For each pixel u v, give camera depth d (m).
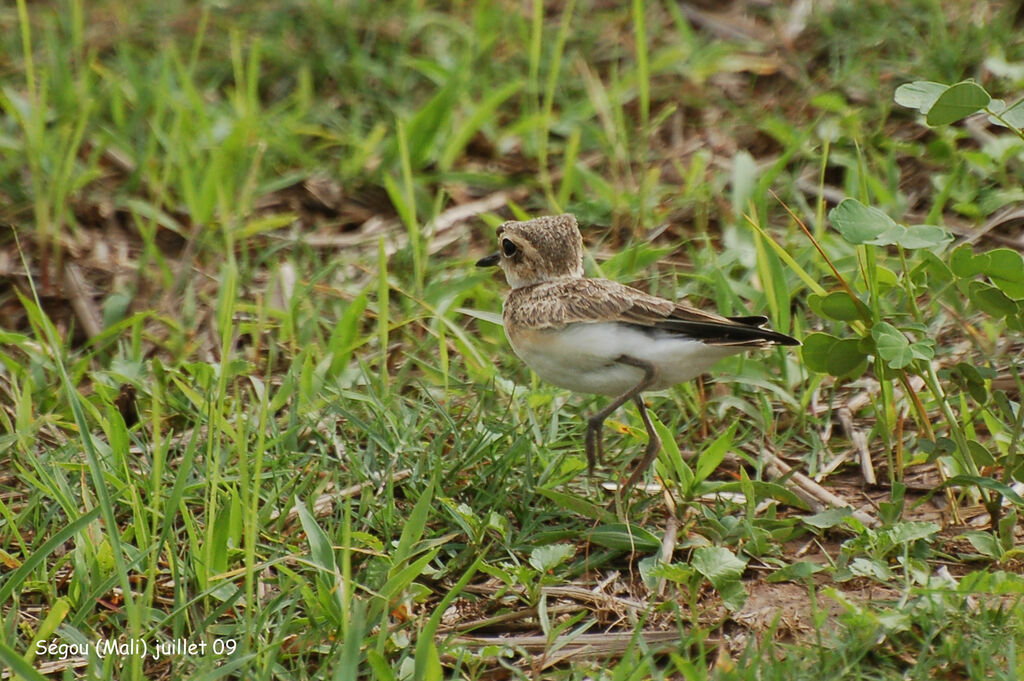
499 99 15.06
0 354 11.68
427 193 14.88
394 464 10.42
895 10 16.31
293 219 14.13
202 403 10.07
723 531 9.69
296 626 8.64
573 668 8.41
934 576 9.07
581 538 9.85
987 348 11.89
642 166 14.59
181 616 8.54
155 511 9.28
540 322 9.67
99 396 11.45
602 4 18.09
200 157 14.73
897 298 12.21
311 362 11.52
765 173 14.43
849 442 11.13
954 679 7.89
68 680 8.22
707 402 11.21
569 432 10.95
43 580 9.20
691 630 8.71
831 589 8.28
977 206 13.56
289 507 9.73
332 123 16.06
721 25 17.34
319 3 17.44
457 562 9.51
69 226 14.28
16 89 16.28
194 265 13.86
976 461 9.55
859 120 14.72
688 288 12.89
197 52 15.84
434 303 12.83
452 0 17.98
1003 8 16.06
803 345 9.83
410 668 8.25
